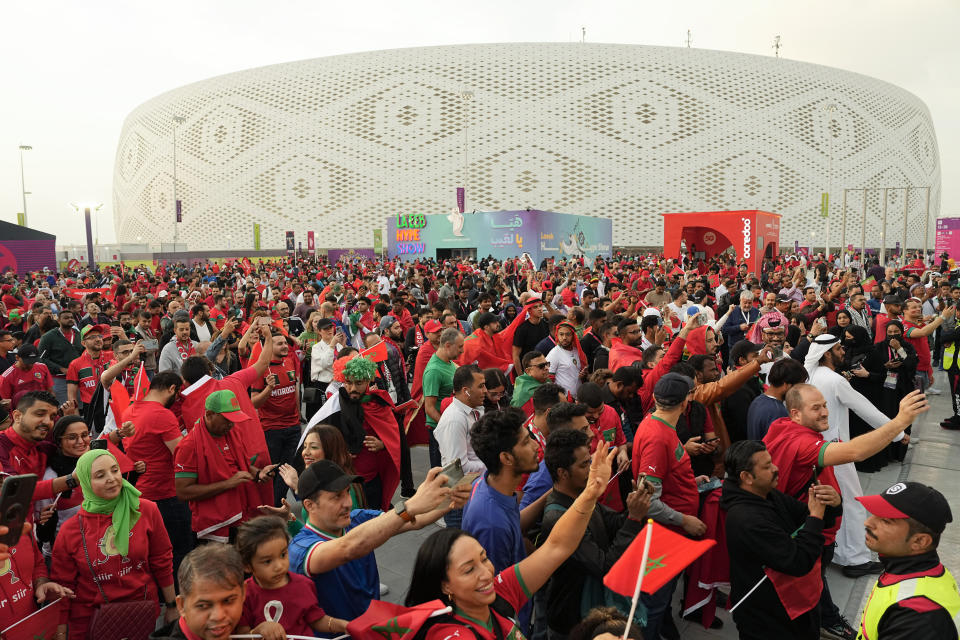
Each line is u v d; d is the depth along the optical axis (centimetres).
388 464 545
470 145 7638
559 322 688
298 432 657
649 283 1460
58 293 1756
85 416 654
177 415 554
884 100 8838
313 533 278
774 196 7894
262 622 244
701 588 412
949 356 848
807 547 306
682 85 7731
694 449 424
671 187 7675
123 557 335
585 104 7612
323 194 7938
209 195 8512
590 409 423
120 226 10275
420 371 681
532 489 380
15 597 307
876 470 700
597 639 189
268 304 1528
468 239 3647
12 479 215
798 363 450
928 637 214
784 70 8106
